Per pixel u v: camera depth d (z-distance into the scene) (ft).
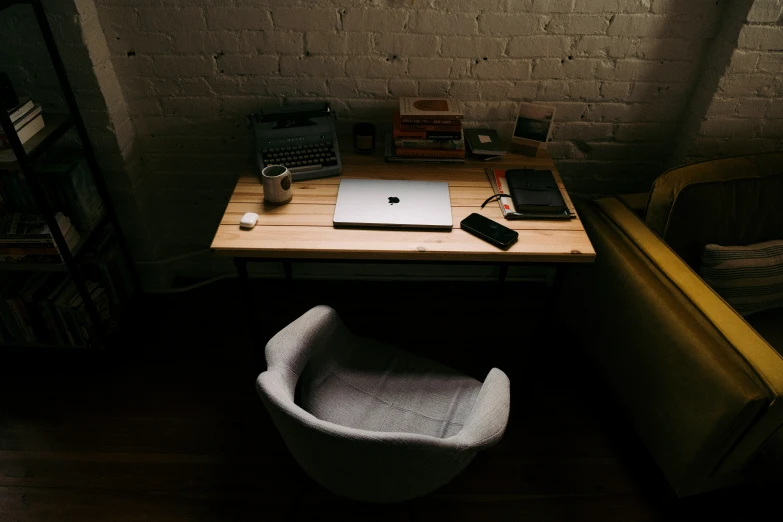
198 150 7.33
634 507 5.86
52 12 5.72
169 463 6.12
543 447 6.40
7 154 5.45
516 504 5.84
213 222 8.06
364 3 6.16
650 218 6.24
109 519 5.61
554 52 6.55
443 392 5.18
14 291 6.57
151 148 7.29
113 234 7.37
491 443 4.14
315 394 5.11
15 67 6.12
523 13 6.25
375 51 6.54
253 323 6.22
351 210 5.67
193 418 6.60
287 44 6.46
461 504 5.82
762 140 6.98
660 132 7.29
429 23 6.31
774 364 4.63
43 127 5.97
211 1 6.10
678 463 5.37
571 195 7.97
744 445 4.87
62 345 7.01
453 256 5.34
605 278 6.17
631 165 7.62
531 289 8.57
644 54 6.56
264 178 5.63
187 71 6.64
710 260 5.92
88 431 6.42
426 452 3.72
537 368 7.36
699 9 6.22
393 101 6.97
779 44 6.11
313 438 3.70
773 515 5.80
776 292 6.04
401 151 6.54
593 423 6.70
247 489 5.90
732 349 4.78
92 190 6.73
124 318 7.69
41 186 6.01
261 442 6.36
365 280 8.59
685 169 6.20
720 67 6.39
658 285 5.49
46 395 6.81
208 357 7.35
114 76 6.59
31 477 5.95
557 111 7.07
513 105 7.02
